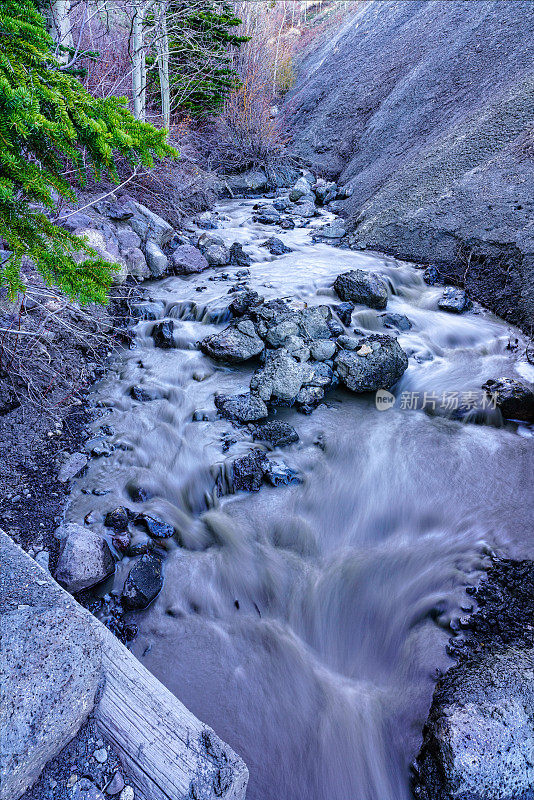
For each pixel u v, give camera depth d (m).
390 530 4.07
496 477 4.40
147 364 5.83
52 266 2.90
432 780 2.34
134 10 8.69
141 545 3.66
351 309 6.59
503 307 7.00
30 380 4.71
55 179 2.89
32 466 4.18
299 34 26.14
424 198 9.18
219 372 5.76
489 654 2.88
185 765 2.03
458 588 3.44
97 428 4.79
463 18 13.91
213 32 11.30
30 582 2.41
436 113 11.84
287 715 2.84
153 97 11.83
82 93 2.97
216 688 2.95
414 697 2.84
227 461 4.43
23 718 1.82
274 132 15.04
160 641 3.18
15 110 2.45
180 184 9.90
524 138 8.63
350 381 5.45
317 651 3.22
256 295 6.43
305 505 4.20
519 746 2.29
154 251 7.70
